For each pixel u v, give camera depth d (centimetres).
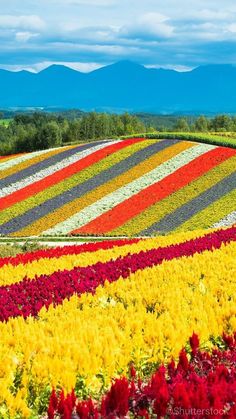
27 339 888
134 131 12475
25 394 746
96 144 6481
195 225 4266
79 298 1250
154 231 4247
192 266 1572
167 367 834
